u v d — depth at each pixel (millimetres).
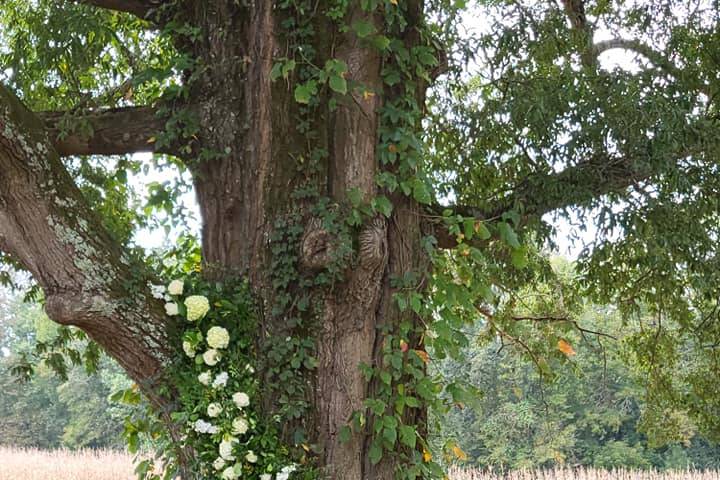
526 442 20984
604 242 7148
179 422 4551
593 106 5973
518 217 5465
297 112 4988
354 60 5039
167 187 5062
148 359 4566
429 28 5535
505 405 20844
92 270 4422
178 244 5840
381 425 4719
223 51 5172
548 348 8398
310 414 4812
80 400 30609
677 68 7027
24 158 4297
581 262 7699
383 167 5109
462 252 5297
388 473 4895
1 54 7250
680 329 8555
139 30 7469
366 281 4859
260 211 4934
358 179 4957
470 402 5121
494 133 6598
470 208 6109
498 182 7047
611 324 16547
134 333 4512
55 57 6348
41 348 7281
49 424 32625
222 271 4957
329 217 4711
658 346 9062
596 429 22141
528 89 6406
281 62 4812
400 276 5125
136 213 7672
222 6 5211
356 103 5012
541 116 6016
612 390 22406
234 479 4500
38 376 32750
